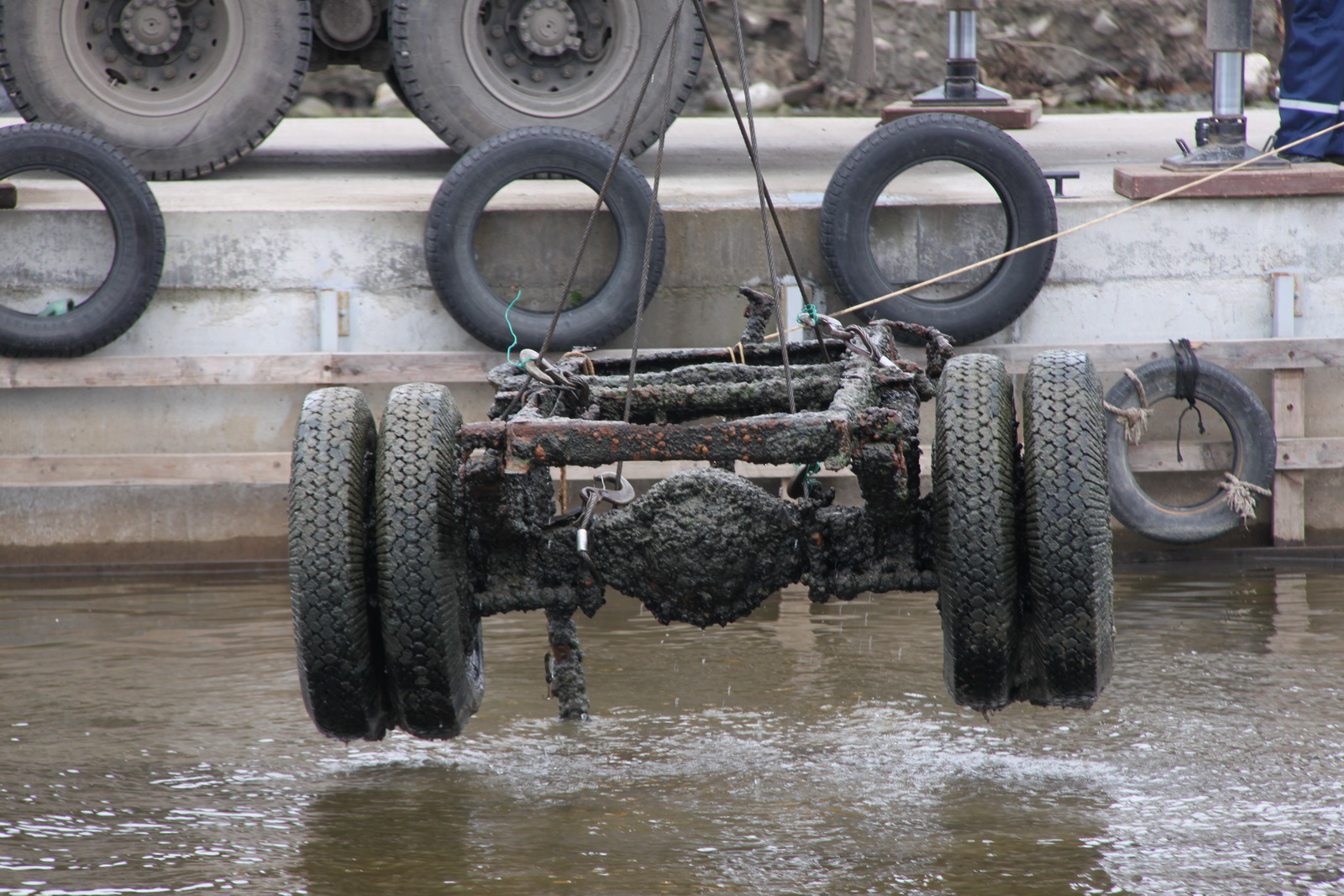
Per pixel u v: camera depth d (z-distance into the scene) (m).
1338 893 18.61
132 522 41.81
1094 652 19.80
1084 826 20.97
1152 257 41.78
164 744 25.31
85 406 41.12
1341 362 41.16
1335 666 29.75
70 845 20.64
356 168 49.03
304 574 19.73
